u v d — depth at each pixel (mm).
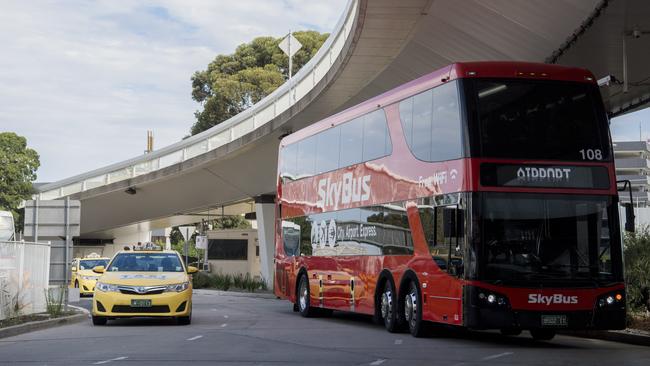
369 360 13695
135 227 67062
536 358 14203
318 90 37281
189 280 22484
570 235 16047
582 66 25328
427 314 17500
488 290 15711
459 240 16188
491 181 16031
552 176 16203
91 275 42125
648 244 20172
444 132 17000
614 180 16406
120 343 16766
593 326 15883
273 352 14969
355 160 21938
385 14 25938
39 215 26359
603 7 18828
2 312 21078
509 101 16422
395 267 19172
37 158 75875
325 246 23953
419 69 32031
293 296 26859
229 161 49688
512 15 22766
